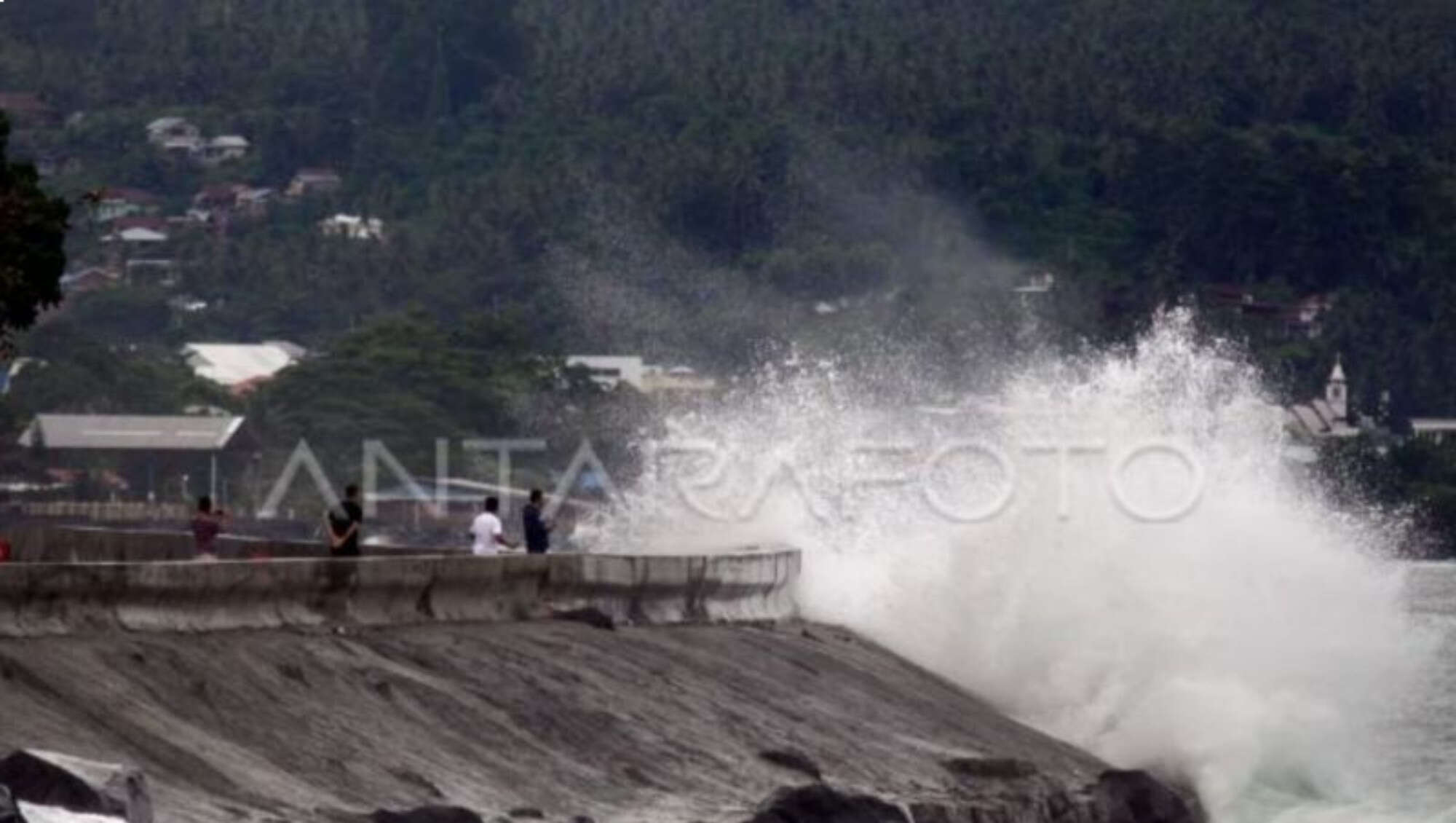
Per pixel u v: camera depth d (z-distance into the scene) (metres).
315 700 62.22
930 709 80.94
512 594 75.75
